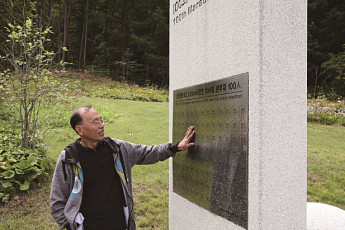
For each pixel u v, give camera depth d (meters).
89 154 2.21
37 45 4.96
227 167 2.12
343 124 10.43
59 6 30.45
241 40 1.97
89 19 34.59
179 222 2.90
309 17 27.75
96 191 2.20
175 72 3.03
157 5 32.91
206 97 2.43
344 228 2.34
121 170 2.29
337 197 4.21
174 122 3.04
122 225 2.27
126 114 10.98
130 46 33.66
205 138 2.43
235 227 2.02
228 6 2.12
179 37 2.93
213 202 2.31
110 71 31.66
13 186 4.45
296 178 1.85
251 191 1.84
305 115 1.89
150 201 4.17
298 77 1.87
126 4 32.25
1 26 12.80
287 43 1.85
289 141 1.84
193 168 2.62
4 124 5.66
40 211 3.99
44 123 5.61
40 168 4.93
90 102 12.42
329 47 26.81
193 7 2.63
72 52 36.38
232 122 2.07
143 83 30.23
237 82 2.01
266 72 1.79
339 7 26.97
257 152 1.79
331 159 5.89
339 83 21.83
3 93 5.00
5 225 3.61
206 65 2.43
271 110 1.80
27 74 4.86
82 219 2.11
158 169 5.40
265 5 1.79
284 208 1.83
